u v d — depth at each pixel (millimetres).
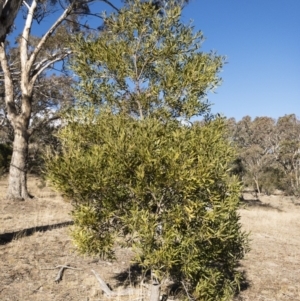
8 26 5648
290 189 35594
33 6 13406
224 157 3678
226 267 4359
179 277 4082
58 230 8641
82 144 3990
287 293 5578
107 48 4074
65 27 14867
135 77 4180
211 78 3889
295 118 46969
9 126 28375
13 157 13625
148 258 3600
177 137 3562
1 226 8617
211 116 4008
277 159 41375
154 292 4098
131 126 3785
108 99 4160
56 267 5832
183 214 3580
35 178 23469
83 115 4031
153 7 4188
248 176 35094
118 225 3906
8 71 13500
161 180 3445
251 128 48688
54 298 4730
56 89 18812
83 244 3791
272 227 12445
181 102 4039
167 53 4086
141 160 3461
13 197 13328
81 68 4160
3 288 4910
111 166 3496
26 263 6012
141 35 4227
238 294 5395
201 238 3686
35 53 13539
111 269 6113
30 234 7996
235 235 4004
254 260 7449
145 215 3496
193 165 3500
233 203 3615
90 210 3715
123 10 4254
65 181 3625
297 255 8211
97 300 4750
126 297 4879
